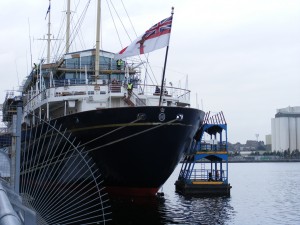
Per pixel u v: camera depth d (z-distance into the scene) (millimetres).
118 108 24672
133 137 25078
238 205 30219
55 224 14359
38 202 14852
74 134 25609
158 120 24906
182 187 36125
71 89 29312
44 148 24812
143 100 29891
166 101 30844
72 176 24203
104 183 27047
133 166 26016
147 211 24672
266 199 36969
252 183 62469
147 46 25453
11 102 36312
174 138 25688
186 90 32594
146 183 26922
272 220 24859
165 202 29312
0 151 12836
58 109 31828
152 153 25641
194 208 27609
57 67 34844
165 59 25797
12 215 4289
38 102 31578
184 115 25656
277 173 103688
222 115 36281
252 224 23125
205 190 34844
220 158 35594
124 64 35000
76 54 35094
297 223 23922
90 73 34812
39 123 25578
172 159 26516
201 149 35781
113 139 25266
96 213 21703
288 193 43781
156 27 25547
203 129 35250
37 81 34531
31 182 15852
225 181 35375
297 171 117125
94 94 28750
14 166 10945
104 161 25891
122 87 28906
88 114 25109
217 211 26812
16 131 10984
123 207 25391
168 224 21641
